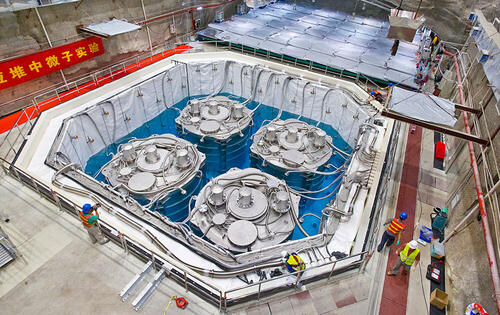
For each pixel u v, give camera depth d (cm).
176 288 789
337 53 2012
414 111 1057
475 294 777
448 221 1073
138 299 744
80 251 866
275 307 773
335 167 1684
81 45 1755
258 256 948
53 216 965
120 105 1786
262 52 2214
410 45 2188
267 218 1252
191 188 1549
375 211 1029
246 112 2012
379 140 1407
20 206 991
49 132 1420
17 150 1271
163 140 1689
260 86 2134
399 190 1202
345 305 786
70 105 1603
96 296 763
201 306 759
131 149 1529
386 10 2508
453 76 1759
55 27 1619
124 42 2033
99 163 1706
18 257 839
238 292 779
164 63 2089
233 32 2289
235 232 1175
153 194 1395
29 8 1471
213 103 1925
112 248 879
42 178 1093
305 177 1631
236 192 1366
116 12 1912
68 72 1769
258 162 1741
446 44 2106
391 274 885
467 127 1158
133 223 957
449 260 934
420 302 833
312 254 907
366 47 2134
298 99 2031
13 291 768
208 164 1889
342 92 1836
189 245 920
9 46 1477
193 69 2150
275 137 1755
